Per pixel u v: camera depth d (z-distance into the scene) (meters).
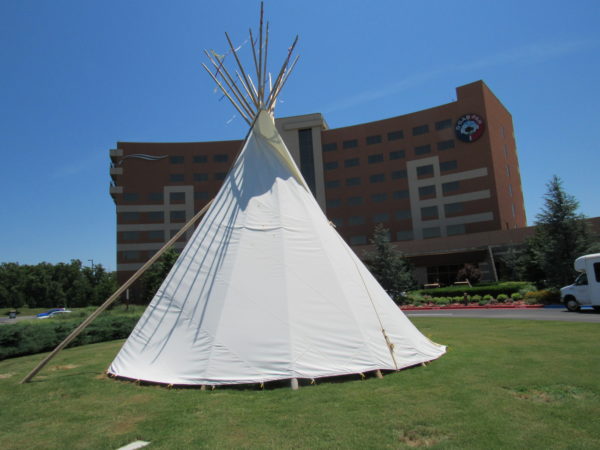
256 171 9.83
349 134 59.16
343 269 8.64
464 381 6.76
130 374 7.68
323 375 6.91
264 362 6.98
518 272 33.81
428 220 54.06
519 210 58.66
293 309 7.57
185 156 61.22
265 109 10.42
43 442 4.89
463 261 46.72
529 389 6.22
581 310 20.23
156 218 59.72
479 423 4.88
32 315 67.38
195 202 60.31
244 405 5.88
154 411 5.80
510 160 58.25
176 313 8.01
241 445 4.50
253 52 10.73
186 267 8.61
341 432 4.75
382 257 33.91
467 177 52.47
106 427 5.29
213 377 6.94
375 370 7.26
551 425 4.77
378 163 57.38
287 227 8.85
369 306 8.30
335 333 7.48
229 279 8.04
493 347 9.98
